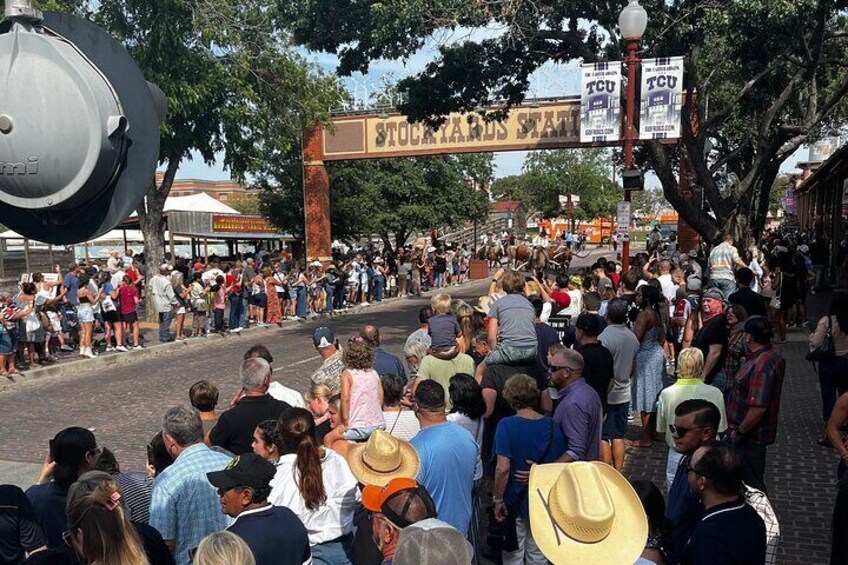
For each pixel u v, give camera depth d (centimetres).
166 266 1714
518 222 5344
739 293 814
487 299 886
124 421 1002
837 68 2302
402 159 3378
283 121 2061
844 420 484
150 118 189
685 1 1495
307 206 2786
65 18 186
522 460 466
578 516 247
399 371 702
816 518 611
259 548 321
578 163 5638
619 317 714
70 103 175
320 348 657
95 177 180
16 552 359
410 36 1449
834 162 2138
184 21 1667
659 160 1633
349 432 527
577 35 1563
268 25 1880
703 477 316
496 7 1452
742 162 2827
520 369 608
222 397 1143
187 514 377
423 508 291
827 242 2520
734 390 543
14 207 192
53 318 1413
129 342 1652
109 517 289
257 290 1908
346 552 414
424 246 3459
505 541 473
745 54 1529
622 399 714
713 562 299
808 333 1507
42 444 895
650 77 1173
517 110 2484
